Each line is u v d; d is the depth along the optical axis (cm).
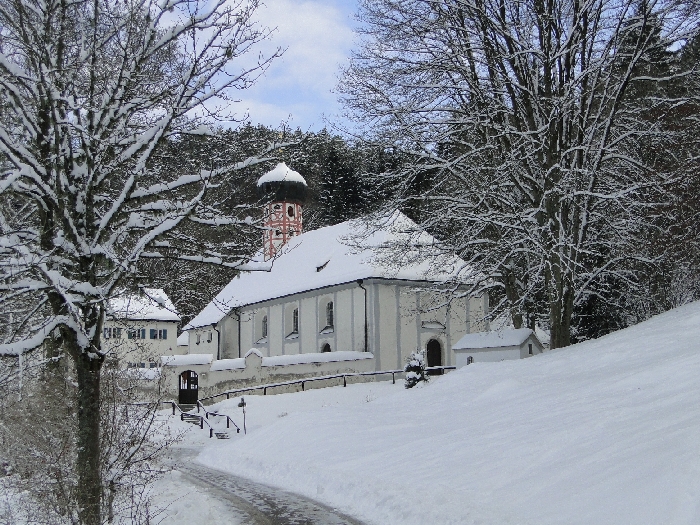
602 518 837
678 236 2603
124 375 1279
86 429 1004
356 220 3066
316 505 1338
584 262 3006
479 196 2467
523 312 3206
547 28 2355
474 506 1023
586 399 1455
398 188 2620
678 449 925
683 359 1470
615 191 2436
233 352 5409
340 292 4159
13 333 951
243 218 1192
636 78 2345
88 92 1080
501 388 1900
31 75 1054
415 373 3200
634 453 991
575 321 3722
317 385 3731
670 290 3228
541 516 908
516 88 2555
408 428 1767
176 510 1274
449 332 4134
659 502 812
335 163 6756
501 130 2484
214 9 1024
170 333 6244
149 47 1027
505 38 2459
